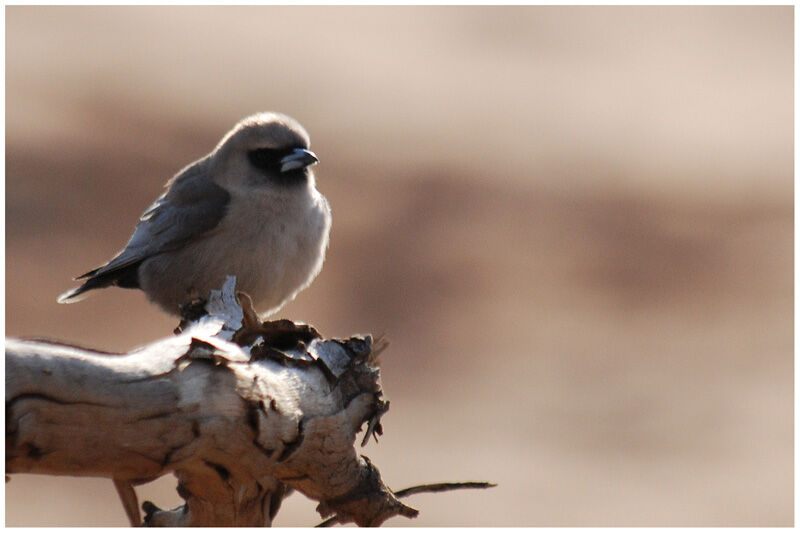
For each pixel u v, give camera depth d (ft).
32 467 14.37
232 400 15.70
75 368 14.21
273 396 16.37
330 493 18.01
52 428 14.07
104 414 14.39
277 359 17.08
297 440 16.75
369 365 18.69
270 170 26.96
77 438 14.29
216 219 26.76
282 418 16.44
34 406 13.85
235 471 16.56
